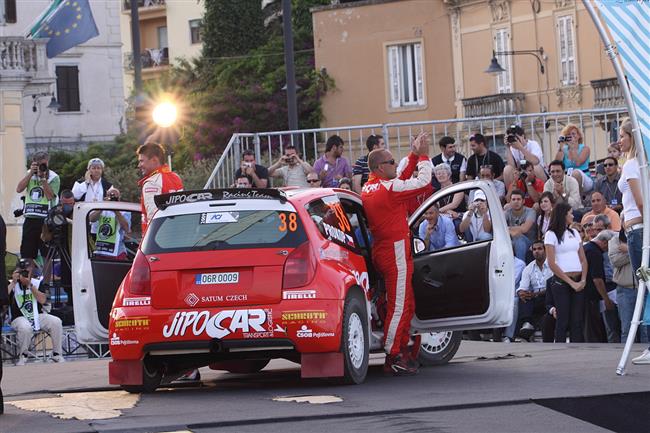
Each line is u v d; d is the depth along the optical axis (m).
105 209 13.54
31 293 20.75
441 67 45.78
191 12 75.38
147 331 11.36
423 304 12.98
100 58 56.28
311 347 11.20
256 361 14.07
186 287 11.34
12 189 40.09
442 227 18.22
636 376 11.33
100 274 13.41
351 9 47.28
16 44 40.41
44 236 20.05
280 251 11.30
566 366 12.60
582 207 20.02
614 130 23.09
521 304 18.72
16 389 13.12
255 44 57.75
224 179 23.91
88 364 16.81
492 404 9.89
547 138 26.52
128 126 56.56
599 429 8.96
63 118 55.50
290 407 10.12
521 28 43.12
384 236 12.45
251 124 48.78
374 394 10.83
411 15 46.25
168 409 10.41
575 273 17.47
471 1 44.56
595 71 40.75
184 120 49.81
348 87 47.41
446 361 13.88
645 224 11.72
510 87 43.72
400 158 23.41
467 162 20.64
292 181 21.16
